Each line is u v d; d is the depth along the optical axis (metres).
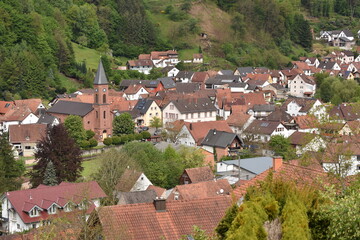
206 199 47.19
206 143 147.75
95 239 42.50
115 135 169.75
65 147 115.69
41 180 113.12
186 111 188.00
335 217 33.22
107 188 99.31
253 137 155.25
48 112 179.12
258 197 35.44
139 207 44.69
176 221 44.69
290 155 87.81
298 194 36.41
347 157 59.16
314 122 66.94
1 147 116.38
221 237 36.41
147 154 117.00
